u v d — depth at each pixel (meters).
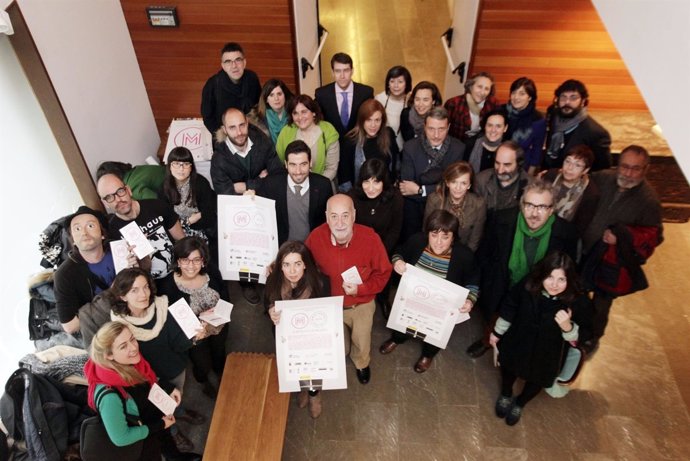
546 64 4.81
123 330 2.40
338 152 3.88
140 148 4.87
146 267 3.14
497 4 4.45
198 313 3.01
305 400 3.41
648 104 2.22
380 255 3.10
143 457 2.64
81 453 2.48
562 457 3.16
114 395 2.40
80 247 2.90
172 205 3.46
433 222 2.88
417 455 3.19
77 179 3.90
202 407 3.43
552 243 3.06
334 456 3.20
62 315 2.99
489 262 3.29
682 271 4.18
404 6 7.64
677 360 3.63
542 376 2.97
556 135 3.73
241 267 3.37
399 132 4.11
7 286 3.29
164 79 4.93
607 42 4.63
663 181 4.52
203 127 4.86
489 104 3.80
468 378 3.56
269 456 2.79
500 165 3.17
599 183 3.21
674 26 2.08
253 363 3.18
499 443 3.23
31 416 2.71
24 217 3.40
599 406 3.39
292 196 3.36
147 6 4.48
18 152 3.34
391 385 3.53
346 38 7.02
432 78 6.41
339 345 2.88
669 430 3.28
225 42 4.72
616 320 3.87
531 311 2.83
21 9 3.14
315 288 2.95
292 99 3.61
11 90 3.26
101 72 4.12
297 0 4.56
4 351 3.25
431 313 3.09
